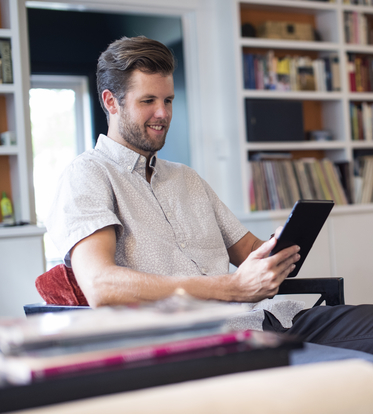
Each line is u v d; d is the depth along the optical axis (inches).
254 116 131.4
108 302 44.0
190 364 19.2
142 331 20.1
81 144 150.9
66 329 18.8
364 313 47.7
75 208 50.4
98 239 48.3
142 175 57.8
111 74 57.8
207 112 140.2
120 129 58.4
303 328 48.4
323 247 125.8
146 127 57.4
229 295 44.8
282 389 17.9
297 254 46.1
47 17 145.9
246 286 44.6
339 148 143.2
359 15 145.5
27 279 100.7
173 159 145.9
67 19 147.9
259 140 131.8
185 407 16.4
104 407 15.9
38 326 19.7
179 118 144.1
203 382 17.7
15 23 110.7
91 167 54.5
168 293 43.5
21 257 100.5
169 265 54.1
